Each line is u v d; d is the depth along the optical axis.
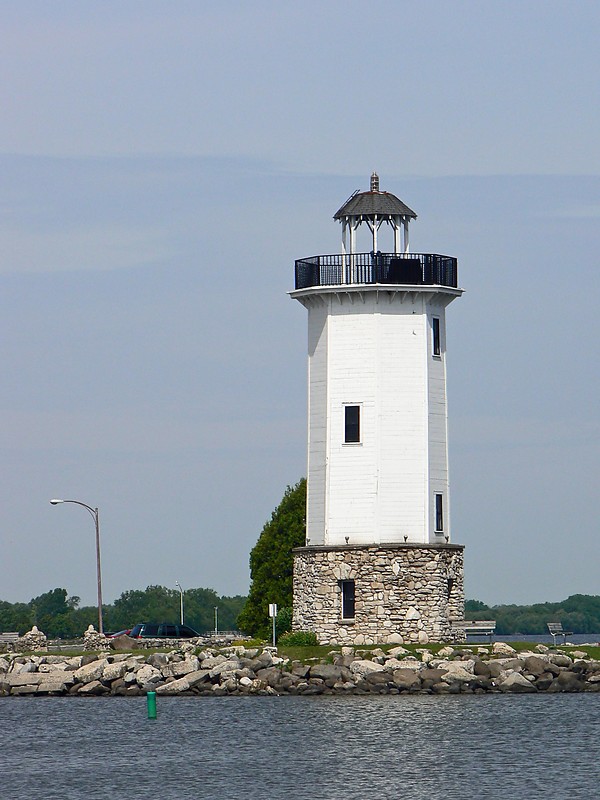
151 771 164.62
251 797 151.88
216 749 174.88
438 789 154.12
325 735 181.12
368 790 153.88
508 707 199.25
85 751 176.38
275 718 193.38
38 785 159.50
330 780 158.25
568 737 178.00
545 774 159.88
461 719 190.25
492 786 155.00
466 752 170.88
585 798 149.50
